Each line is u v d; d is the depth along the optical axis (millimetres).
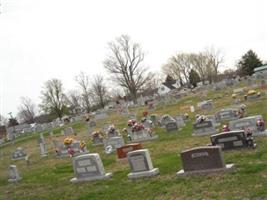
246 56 95875
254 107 30875
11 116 103562
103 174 15977
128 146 19844
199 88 71250
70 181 16656
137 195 12680
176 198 11547
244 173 12562
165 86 121562
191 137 22750
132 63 96562
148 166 14797
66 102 101125
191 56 121500
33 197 15539
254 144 15750
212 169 13289
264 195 10273
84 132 42688
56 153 27516
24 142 49719
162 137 25141
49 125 66625
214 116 26750
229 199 10516
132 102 78875
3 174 23969
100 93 104250
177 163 16062
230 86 62094
